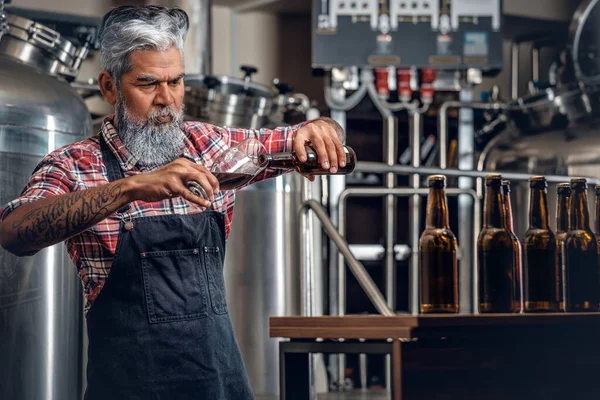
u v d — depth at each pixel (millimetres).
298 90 6035
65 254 3350
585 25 4918
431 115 5461
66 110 3391
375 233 5281
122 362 1922
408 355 1754
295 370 1993
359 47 5086
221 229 2102
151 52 1970
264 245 4117
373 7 5086
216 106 4422
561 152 4844
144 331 1933
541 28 6270
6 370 3148
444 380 1760
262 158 1965
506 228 2035
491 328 1783
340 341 1950
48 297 3275
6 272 3148
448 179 5328
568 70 5371
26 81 3318
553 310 2035
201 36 5016
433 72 5281
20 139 3215
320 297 4676
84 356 3713
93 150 2053
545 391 1804
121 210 1977
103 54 2039
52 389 3295
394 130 5281
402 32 5117
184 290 1975
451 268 2000
